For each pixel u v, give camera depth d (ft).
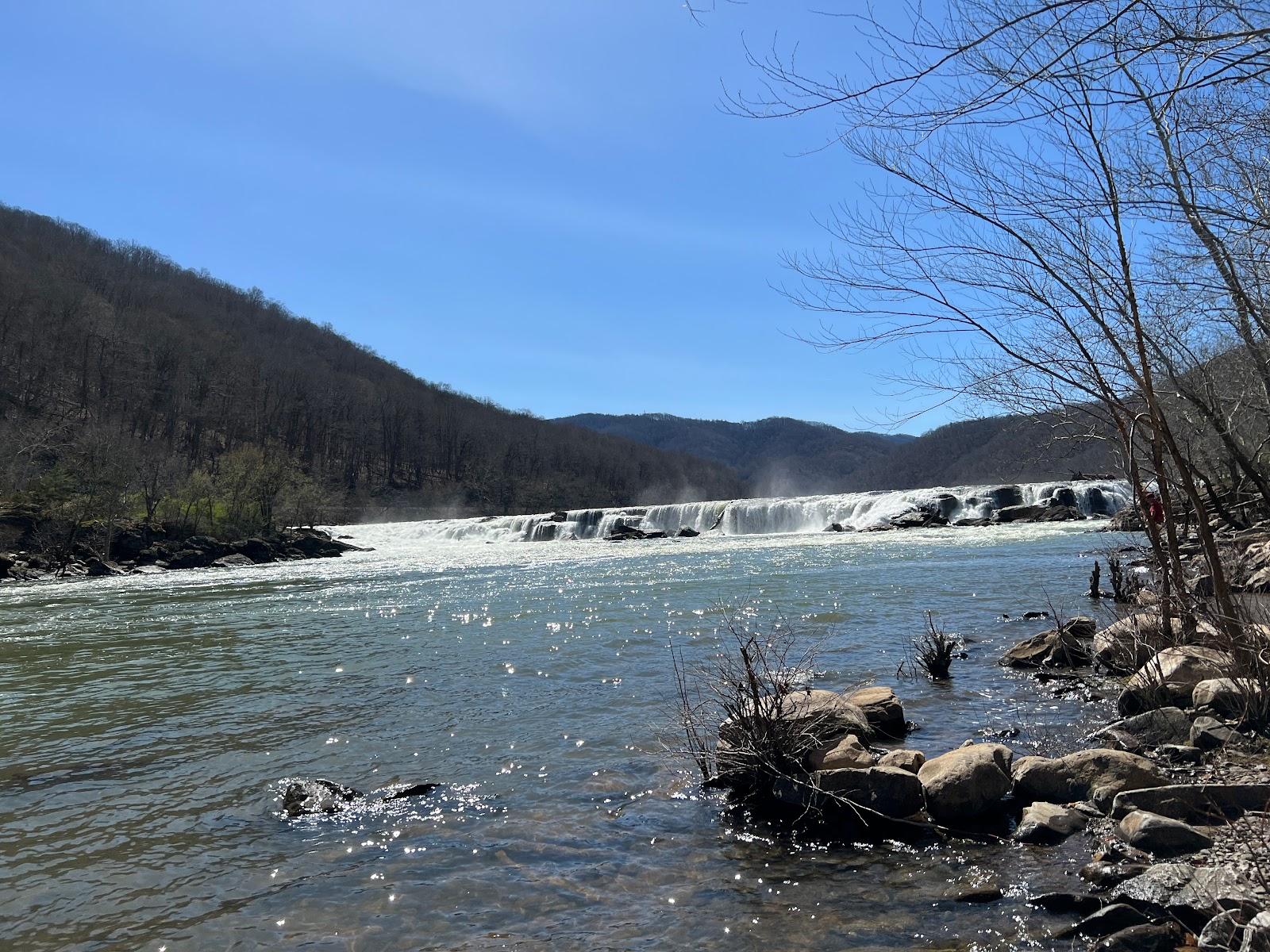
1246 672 23.80
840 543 126.82
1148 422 25.71
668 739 27.86
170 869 19.94
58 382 342.03
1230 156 19.01
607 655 43.96
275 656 49.24
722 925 15.79
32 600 95.14
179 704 37.47
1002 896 15.90
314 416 440.45
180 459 241.14
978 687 32.91
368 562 148.05
